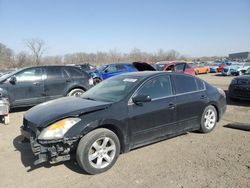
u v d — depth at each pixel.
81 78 9.70
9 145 5.34
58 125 3.77
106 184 3.66
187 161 4.32
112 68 16.62
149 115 4.61
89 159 3.87
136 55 68.00
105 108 4.17
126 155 4.61
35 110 4.52
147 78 4.87
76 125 3.82
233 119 7.11
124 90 4.65
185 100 5.23
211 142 5.22
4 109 7.03
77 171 4.07
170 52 72.38
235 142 5.20
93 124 3.92
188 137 5.54
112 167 4.15
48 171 4.09
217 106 6.00
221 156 4.50
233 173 3.87
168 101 4.94
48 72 9.12
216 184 3.57
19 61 58.03
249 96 9.22
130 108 4.41
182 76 5.45
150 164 4.24
